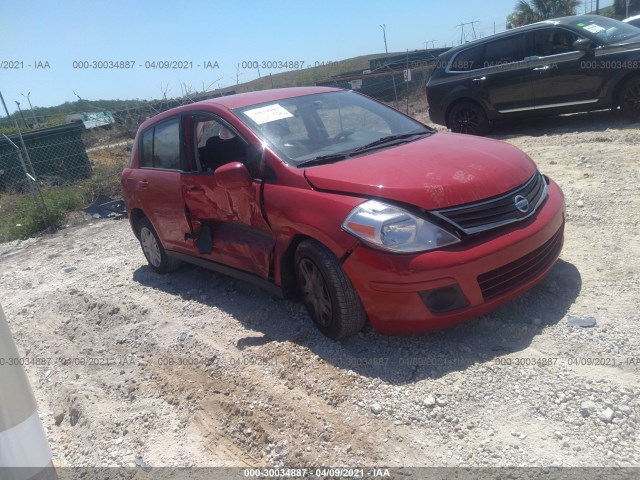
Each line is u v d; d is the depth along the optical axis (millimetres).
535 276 3887
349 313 3842
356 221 3660
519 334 3799
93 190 12164
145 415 3721
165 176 5469
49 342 5234
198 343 4484
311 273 4066
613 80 9070
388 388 3447
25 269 7961
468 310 3582
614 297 4062
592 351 3484
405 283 3502
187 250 5484
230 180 4340
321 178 4008
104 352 4750
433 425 3098
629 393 3068
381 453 2969
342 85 18344
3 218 11820
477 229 3615
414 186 3686
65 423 3982
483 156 4102
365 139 4742
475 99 10719
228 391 3766
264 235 4469
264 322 4598
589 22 9648
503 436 2936
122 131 16156
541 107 9992
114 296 5902
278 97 5121
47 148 14438
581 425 2918
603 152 7762
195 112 5184
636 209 5570
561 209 4215
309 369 3785
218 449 3295
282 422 3355
